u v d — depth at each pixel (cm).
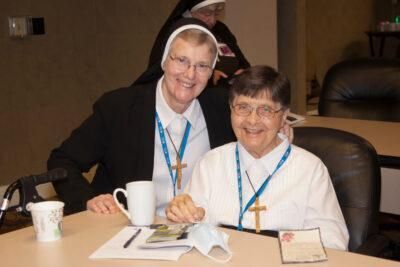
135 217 186
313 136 218
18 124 483
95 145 243
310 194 195
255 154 202
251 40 625
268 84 192
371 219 204
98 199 208
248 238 171
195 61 219
